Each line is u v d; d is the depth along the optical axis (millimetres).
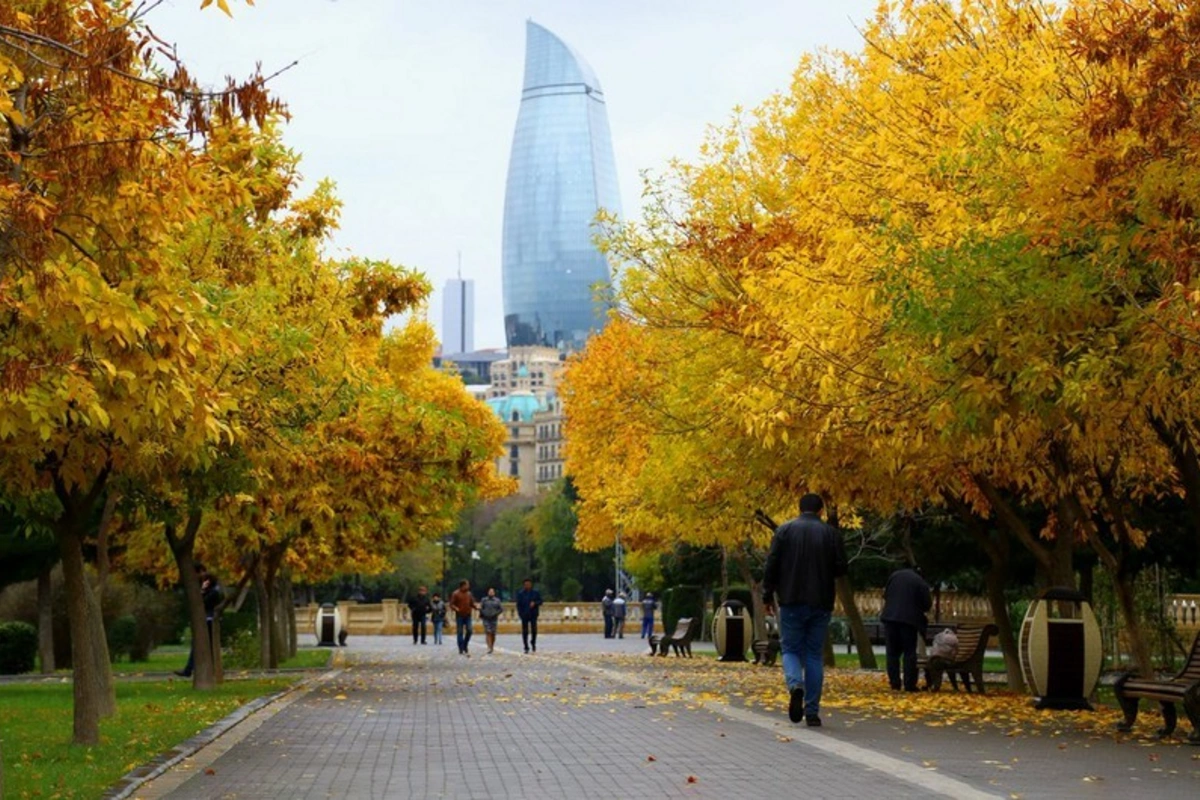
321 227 22750
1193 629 33688
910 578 22984
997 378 15344
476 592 151125
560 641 65312
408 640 67938
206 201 11555
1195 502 16719
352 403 23625
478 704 20719
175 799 10477
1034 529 27750
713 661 38312
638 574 72812
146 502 21734
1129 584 19188
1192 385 14602
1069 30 14328
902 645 23031
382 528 36594
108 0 10258
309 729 16578
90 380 11016
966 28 17062
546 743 14617
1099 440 16438
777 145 25172
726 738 14766
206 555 37406
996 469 20016
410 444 25656
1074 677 18062
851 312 16750
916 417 16750
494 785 11219
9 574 30516
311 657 44688
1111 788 10688
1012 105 15578
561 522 130000
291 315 21344
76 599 14828
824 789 10719
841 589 34344
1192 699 13992
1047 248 14383
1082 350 14688
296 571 42281
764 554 43344
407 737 15461
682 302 25453
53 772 12164
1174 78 13242
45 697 24109
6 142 9930
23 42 9539
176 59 9188
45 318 10367
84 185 9938
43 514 16500
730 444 22359
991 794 10336
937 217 15648
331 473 25500
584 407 38406
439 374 50219
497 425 51531
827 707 18703
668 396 26703
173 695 23453
